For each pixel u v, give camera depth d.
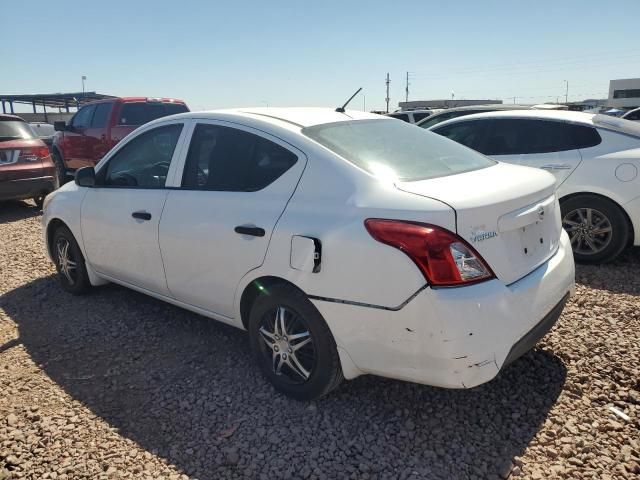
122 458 2.72
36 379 3.48
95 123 11.40
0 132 8.77
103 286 5.17
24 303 4.81
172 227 3.63
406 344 2.58
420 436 2.82
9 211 9.68
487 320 2.52
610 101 67.69
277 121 3.37
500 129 6.08
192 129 3.75
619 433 2.80
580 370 3.39
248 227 3.14
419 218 2.54
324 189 2.94
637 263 5.56
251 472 2.61
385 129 3.57
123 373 3.54
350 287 2.70
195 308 3.76
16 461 2.70
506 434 2.82
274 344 3.17
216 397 3.23
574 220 5.63
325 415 3.02
